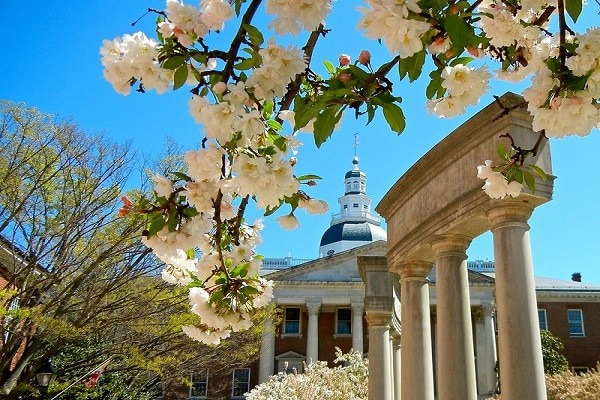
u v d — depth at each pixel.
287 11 2.31
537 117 2.48
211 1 2.57
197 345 17.94
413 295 9.42
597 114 2.47
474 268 53.78
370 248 43.59
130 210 2.92
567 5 2.31
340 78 2.46
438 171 8.48
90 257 13.59
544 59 2.86
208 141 2.58
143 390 23.22
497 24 2.78
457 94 2.68
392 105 2.41
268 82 2.49
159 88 2.60
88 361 16.16
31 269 13.08
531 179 3.80
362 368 19.52
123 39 2.56
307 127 3.04
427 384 8.96
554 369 36.81
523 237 6.72
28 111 13.70
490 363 39.97
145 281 14.39
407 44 2.18
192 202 2.73
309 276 43.25
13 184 13.01
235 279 3.71
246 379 41.34
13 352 12.92
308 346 41.41
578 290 44.66
